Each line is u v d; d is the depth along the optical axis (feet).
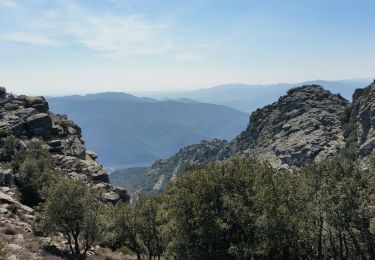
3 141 271.08
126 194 288.92
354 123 629.92
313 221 129.59
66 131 355.56
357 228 127.44
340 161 154.61
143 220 172.45
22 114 323.98
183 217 141.90
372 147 475.31
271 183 128.77
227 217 134.82
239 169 147.74
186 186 150.82
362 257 131.44
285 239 120.57
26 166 219.41
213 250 137.69
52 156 283.79
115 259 166.91
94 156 355.36
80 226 151.02
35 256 127.24
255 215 127.24
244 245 126.31
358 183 139.33
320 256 130.11
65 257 138.21
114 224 171.12
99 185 266.77
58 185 150.10
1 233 137.69
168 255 149.28
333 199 126.62
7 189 201.16
